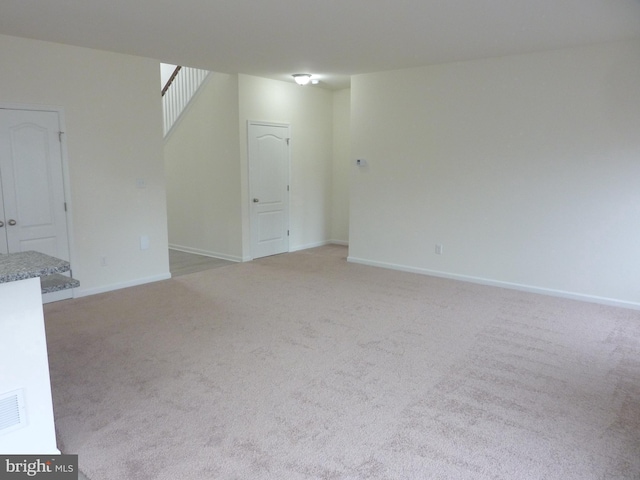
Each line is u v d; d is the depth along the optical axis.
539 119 4.82
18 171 4.35
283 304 4.62
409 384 2.98
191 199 7.12
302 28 3.95
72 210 4.74
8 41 4.18
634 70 4.26
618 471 2.14
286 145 7.02
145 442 2.36
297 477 2.10
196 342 3.65
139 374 3.11
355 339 3.72
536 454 2.27
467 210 5.45
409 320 4.17
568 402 2.76
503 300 4.78
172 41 4.41
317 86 7.26
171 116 7.22
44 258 2.20
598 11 3.44
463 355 3.42
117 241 5.15
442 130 5.51
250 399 2.79
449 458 2.24
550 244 4.91
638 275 4.45
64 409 2.67
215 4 3.36
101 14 3.60
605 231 4.58
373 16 3.61
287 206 7.21
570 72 4.59
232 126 6.31
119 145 5.05
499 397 2.81
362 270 6.12
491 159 5.19
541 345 3.61
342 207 7.95
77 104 4.67
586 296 4.75
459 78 5.30
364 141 6.22
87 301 4.72
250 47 4.65
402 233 6.04
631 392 2.88
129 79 5.05
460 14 3.55
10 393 2.04
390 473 2.12
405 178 5.91
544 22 3.73
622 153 4.39
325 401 2.77
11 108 4.25
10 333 2.02
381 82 5.95
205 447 2.32
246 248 6.62
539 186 4.91
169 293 5.02
